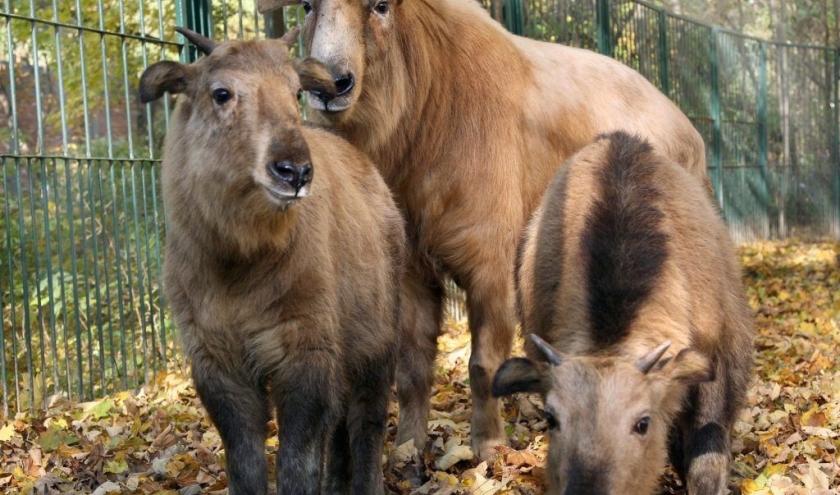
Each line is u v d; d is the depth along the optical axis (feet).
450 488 15.39
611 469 10.93
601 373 11.60
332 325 13.09
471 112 18.16
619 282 13.33
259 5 18.65
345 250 13.91
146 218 22.72
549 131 19.39
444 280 18.37
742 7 75.36
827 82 62.13
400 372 17.84
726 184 52.47
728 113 53.21
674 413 12.73
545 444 17.75
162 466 16.87
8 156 20.07
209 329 12.83
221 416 12.99
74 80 35.29
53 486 16.47
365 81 16.98
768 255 49.19
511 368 12.44
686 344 13.20
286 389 12.92
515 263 17.29
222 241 12.50
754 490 15.30
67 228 27.68
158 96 12.78
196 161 12.51
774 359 25.02
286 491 12.69
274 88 12.31
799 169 60.70
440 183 17.88
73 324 26.61
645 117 21.20
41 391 22.18
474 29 18.84
